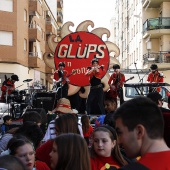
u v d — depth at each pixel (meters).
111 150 4.23
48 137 5.40
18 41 32.56
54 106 13.73
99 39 14.74
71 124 4.64
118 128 2.27
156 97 5.81
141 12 36.88
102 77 14.57
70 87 14.50
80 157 3.11
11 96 14.16
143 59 34.69
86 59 14.64
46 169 4.05
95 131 4.23
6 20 31.66
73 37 14.70
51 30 48.16
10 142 3.89
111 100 7.07
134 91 17.08
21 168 2.18
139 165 2.12
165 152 2.17
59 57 14.71
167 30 32.00
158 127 2.22
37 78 39.81
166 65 31.61
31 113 5.77
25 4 35.19
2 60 31.38
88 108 12.84
